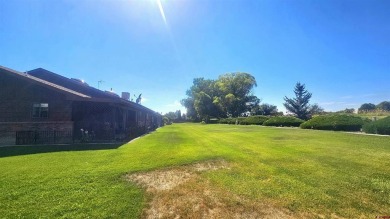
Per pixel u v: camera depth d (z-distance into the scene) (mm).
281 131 23594
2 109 18109
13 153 11219
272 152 10742
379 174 6879
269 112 73312
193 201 5117
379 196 5293
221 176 6914
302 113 57469
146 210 4738
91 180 6539
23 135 15953
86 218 4391
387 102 61219
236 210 4703
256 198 5230
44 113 18125
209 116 77188
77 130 18484
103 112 19656
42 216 4469
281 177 6746
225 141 15648
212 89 84062
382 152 10227
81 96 17250
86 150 12039
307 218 4379
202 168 7883
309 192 5535
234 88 77688
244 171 7461
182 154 10375
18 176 6926
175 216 4496
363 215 4480
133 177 6883
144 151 11414
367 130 19406
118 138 18219
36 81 17234
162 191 5727
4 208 4805
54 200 5168
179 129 33125
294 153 10344
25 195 5449
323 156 9516
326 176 6750
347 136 16797
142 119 35781
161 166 8102
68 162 8875
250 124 44312
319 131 22531
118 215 4508
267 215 4504
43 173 7242
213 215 4516
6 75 18344
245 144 13836
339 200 5098
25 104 18156
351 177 6609
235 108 75500
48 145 14508
